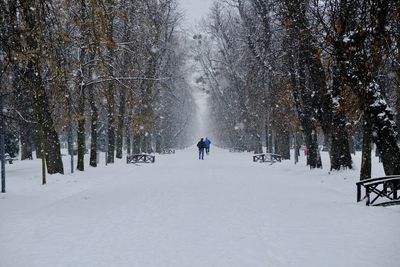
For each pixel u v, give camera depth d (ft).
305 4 64.23
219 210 43.62
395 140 51.39
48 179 70.49
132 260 26.78
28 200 51.90
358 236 32.17
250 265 25.43
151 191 59.67
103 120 148.36
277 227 35.55
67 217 41.24
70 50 78.84
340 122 76.33
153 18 134.41
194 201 49.75
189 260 26.58
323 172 81.41
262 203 48.11
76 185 67.56
